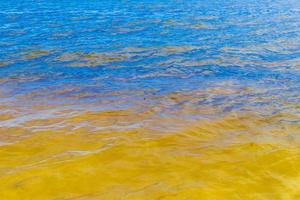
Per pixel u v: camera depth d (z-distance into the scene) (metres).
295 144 6.23
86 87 9.62
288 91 9.14
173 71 11.25
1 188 4.88
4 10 26.38
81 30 18.59
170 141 6.29
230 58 12.77
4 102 8.37
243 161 5.66
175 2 31.38
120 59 12.88
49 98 8.69
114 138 6.36
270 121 7.22
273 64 11.93
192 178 5.19
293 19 21.09
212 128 6.86
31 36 17.22
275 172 5.40
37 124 6.98
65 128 6.79
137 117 7.37
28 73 11.20
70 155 5.77
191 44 15.06
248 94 8.90
